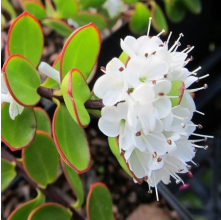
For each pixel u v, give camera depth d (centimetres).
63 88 8
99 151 15
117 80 8
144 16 14
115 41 15
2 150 11
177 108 8
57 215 10
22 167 11
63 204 11
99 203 11
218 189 15
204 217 15
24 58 8
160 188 13
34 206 11
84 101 8
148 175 8
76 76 8
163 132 8
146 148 8
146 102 7
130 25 14
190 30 17
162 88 7
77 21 13
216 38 18
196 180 16
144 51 8
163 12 16
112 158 15
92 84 15
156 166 8
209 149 16
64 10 13
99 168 15
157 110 7
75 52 8
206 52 18
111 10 14
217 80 17
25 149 10
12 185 14
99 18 13
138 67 7
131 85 7
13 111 9
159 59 8
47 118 11
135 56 8
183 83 8
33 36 9
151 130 7
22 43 9
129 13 16
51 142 11
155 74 7
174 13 14
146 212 14
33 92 9
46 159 11
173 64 8
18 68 8
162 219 14
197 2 14
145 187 15
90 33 8
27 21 9
